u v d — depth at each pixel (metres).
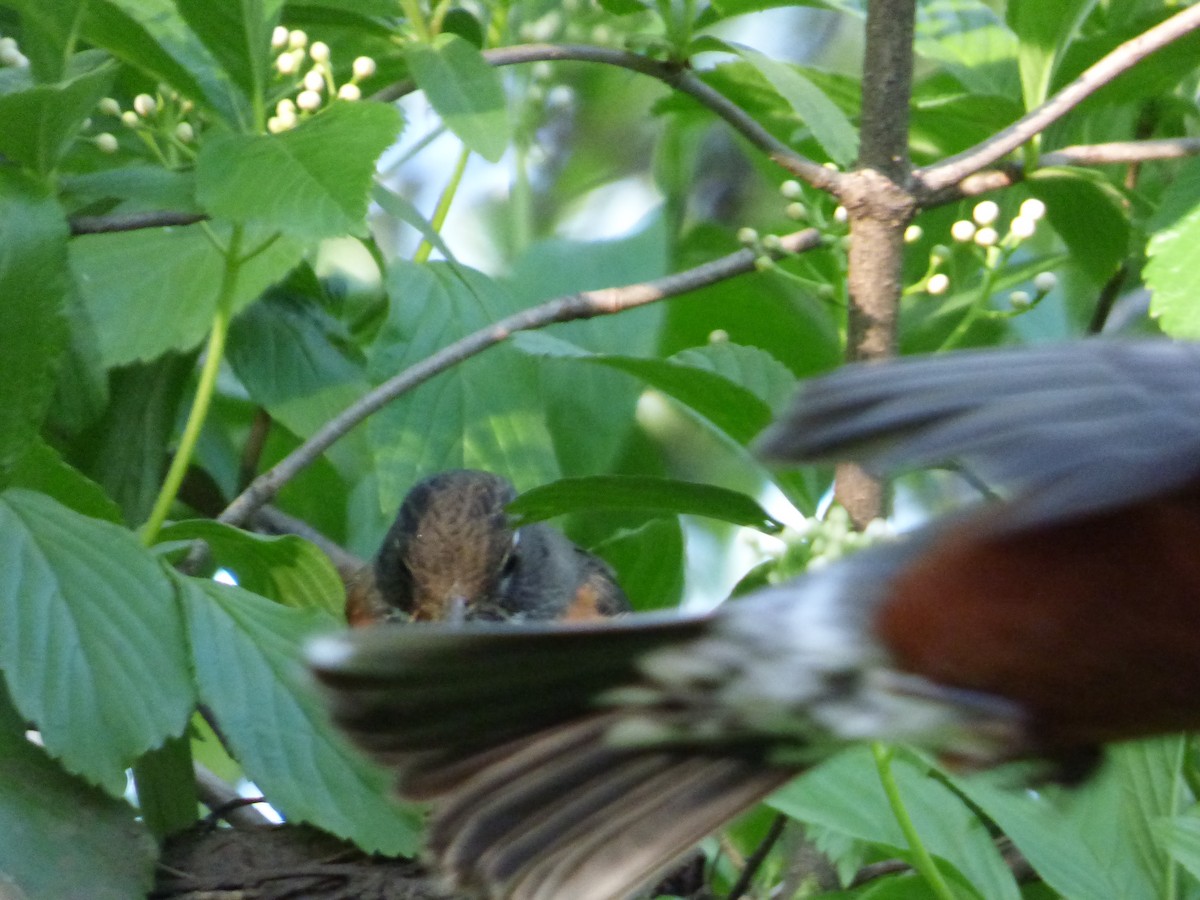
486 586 11.80
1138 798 7.99
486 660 5.11
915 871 8.54
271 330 10.94
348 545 12.29
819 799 7.73
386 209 9.86
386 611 12.02
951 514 4.91
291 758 8.16
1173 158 10.52
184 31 9.34
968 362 4.21
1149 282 8.73
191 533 9.08
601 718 5.30
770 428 4.06
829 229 9.45
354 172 7.91
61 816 8.21
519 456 10.07
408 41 9.64
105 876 8.15
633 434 12.16
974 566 4.59
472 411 10.05
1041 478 3.97
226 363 12.27
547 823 5.47
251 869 9.73
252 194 7.90
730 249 12.72
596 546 11.56
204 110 9.16
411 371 9.34
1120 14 10.73
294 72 8.92
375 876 9.71
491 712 5.26
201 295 10.10
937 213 11.51
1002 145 9.10
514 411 10.13
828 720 5.00
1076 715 4.64
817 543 7.71
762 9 10.02
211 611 8.32
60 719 7.65
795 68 11.18
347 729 5.21
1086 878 7.70
